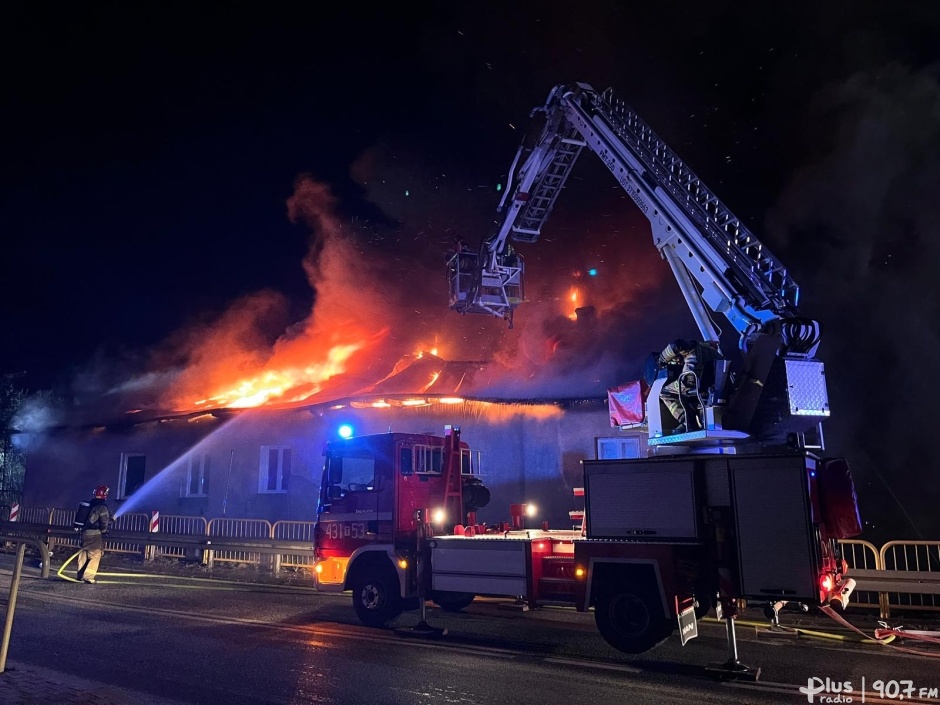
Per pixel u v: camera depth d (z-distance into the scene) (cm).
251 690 550
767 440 708
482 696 534
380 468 862
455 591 782
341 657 664
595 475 706
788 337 694
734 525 630
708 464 657
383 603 823
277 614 912
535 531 896
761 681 580
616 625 676
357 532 861
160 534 1546
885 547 927
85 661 646
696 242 811
